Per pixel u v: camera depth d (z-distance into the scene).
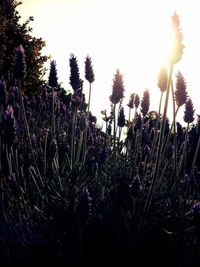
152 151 0.41
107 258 0.30
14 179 0.34
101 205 0.33
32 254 0.30
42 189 0.35
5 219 0.32
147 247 0.31
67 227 0.31
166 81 0.38
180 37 0.28
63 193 0.33
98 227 0.31
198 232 0.32
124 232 0.32
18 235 0.31
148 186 0.38
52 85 0.39
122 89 0.41
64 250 0.30
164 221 0.33
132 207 0.34
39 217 0.32
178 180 0.38
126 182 0.37
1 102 0.36
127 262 0.30
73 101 0.39
